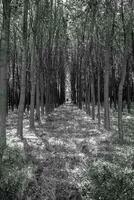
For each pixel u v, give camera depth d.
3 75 11.93
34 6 19.52
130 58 26.78
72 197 7.62
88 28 22.44
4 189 7.27
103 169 8.09
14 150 10.20
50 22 23.64
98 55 22.09
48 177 8.77
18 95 34.75
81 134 16.36
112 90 33.78
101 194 7.07
